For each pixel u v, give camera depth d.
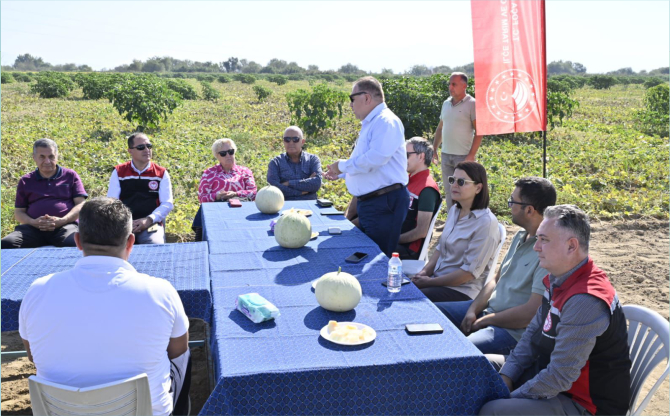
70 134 16.23
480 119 5.26
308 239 4.13
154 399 2.39
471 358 2.40
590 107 29.08
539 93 5.28
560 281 2.73
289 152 6.79
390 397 2.36
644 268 6.62
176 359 2.83
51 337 2.23
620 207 9.20
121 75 39.62
